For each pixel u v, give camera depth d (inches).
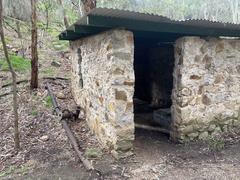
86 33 219.0
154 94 355.9
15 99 221.1
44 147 226.4
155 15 172.4
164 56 332.5
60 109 276.4
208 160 197.6
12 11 514.0
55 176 182.9
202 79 224.8
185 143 223.5
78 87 288.4
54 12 647.1
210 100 230.7
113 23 173.9
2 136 247.9
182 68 216.5
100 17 169.0
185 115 220.8
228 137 235.9
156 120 291.0
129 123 194.5
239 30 215.9
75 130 248.8
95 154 201.8
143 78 375.6
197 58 220.7
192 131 225.8
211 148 215.5
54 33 601.3
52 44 546.3
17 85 339.3
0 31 205.3
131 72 192.7
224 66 234.1
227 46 233.0
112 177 176.7
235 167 186.5
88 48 243.1
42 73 388.8
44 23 629.9
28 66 410.6
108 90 198.4
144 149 215.8
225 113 239.1
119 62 188.5
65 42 566.3
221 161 195.6
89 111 249.6
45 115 276.4
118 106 190.4
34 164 202.5
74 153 211.3
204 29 206.4
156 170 184.4
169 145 224.5
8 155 219.6
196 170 183.9
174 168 187.6
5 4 506.6
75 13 660.1
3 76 367.6
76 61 291.6
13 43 489.4
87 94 254.2
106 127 207.8
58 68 422.0
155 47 346.9
